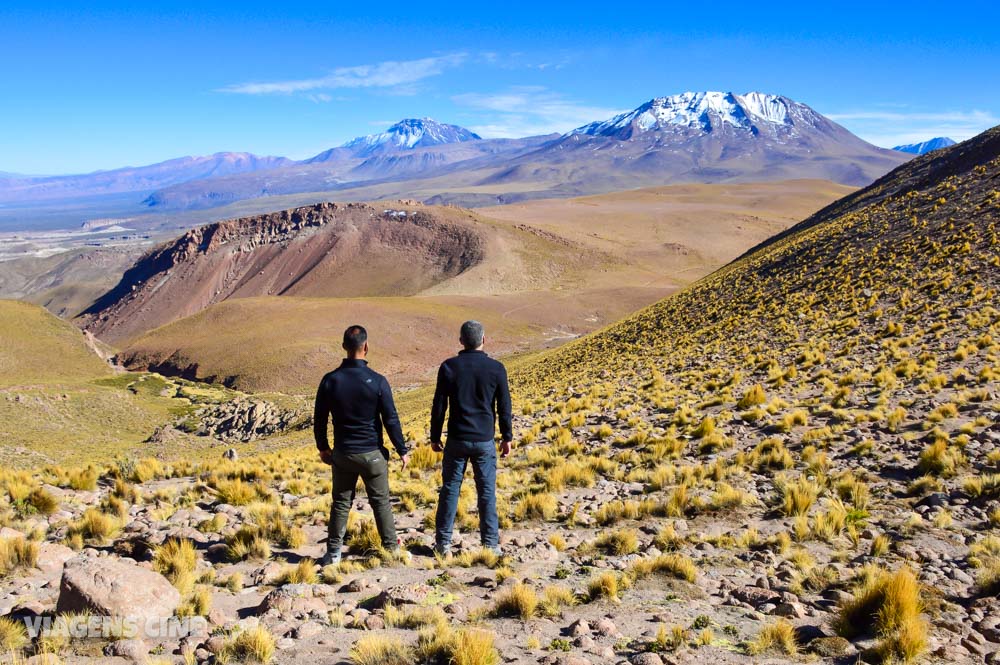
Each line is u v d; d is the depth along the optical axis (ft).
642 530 30.48
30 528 28.45
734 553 26.55
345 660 15.57
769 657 16.10
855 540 27.17
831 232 162.50
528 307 611.47
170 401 296.30
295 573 22.82
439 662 15.33
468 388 26.08
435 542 28.17
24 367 397.39
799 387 59.47
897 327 72.74
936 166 207.10
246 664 15.14
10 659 14.60
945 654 16.14
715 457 43.27
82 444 184.34
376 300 596.29
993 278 81.30
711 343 103.96
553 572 24.25
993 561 23.11
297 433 161.27
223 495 36.68
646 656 15.34
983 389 47.24
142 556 25.21
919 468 34.76
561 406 72.69
